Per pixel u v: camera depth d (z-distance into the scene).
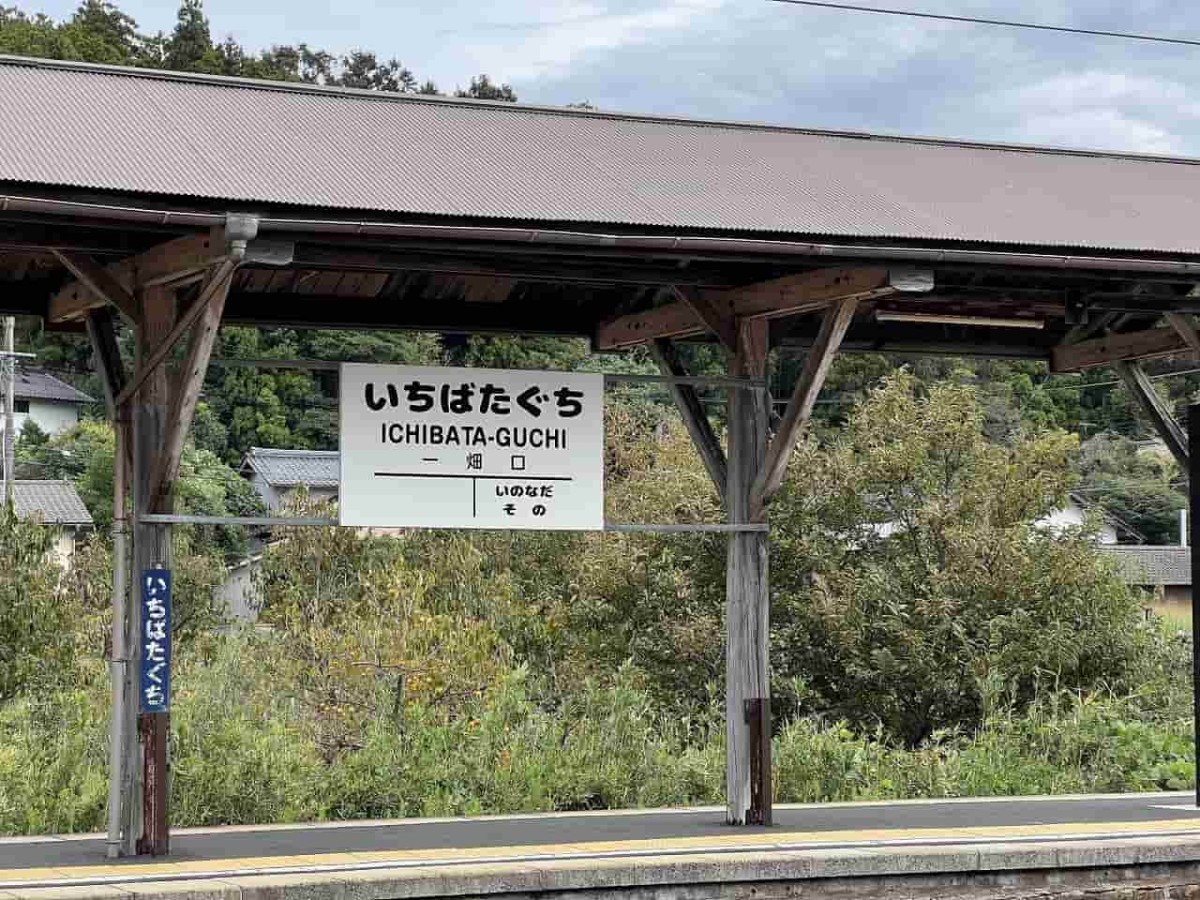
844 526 17.86
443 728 12.66
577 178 8.13
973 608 17.03
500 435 8.43
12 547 14.23
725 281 9.02
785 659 17.22
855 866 7.73
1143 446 43.00
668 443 20.77
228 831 8.69
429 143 8.30
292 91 8.74
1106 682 16.81
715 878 7.50
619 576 17.78
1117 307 9.72
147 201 6.82
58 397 44.69
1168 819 9.30
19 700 13.51
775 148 9.49
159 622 7.70
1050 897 8.06
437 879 7.06
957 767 12.88
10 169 6.64
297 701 13.86
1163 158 11.04
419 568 17.22
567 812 9.97
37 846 8.07
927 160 9.81
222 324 9.48
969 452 18.22
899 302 9.73
